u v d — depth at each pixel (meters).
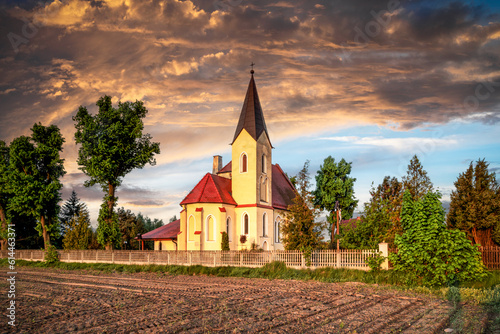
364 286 22.81
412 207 23.12
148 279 29.06
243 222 50.00
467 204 29.41
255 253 31.97
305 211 31.00
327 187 54.06
